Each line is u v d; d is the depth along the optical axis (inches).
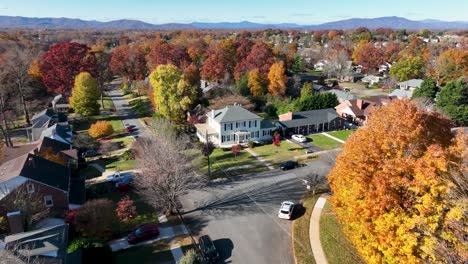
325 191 1434.5
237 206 1350.9
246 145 2150.6
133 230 1188.5
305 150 2016.5
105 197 1466.5
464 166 726.5
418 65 4128.9
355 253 1004.6
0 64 2935.5
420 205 711.7
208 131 2204.7
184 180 1327.5
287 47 5940.0
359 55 5221.5
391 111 915.4
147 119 2817.4
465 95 2333.9
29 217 1143.0
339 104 2829.7
